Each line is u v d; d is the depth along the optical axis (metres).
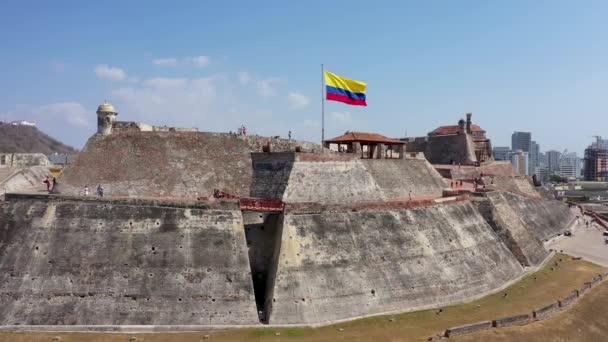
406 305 43.78
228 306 38.62
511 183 103.25
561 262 64.00
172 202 41.94
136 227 40.78
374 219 48.22
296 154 50.59
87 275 38.72
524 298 47.88
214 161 52.12
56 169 75.38
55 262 39.34
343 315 40.59
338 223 45.72
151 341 34.62
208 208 42.16
